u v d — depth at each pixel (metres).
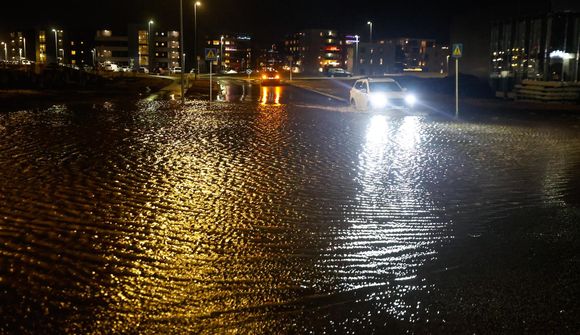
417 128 19.89
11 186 9.71
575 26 36.81
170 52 180.00
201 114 24.44
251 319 4.89
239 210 8.45
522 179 10.89
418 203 9.01
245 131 18.09
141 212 8.23
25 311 4.95
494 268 6.17
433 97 40.03
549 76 37.50
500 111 28.25
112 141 15.24
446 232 7.49
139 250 6.62
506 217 8.23
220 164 12.10
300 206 8.74
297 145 15.13
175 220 7.87
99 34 177.75
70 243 6.82
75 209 8.33
